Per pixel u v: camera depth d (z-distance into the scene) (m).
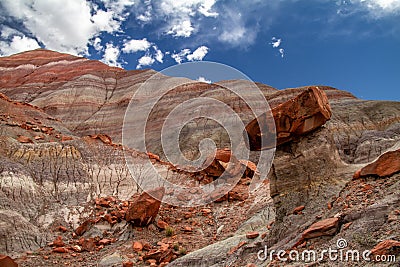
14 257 14.07
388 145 30.55
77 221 18.03
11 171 20.12
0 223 15.48
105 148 26.50
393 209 7.84
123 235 16.00
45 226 17.19
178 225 16.69
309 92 11.16
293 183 11.03
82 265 13.38
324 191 10.36
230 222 15.75
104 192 21.27
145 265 12.55
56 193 20.30
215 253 10.79
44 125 32.66
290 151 11.55
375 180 9.78
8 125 28.02
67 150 24.77
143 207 16.47
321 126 11.71
